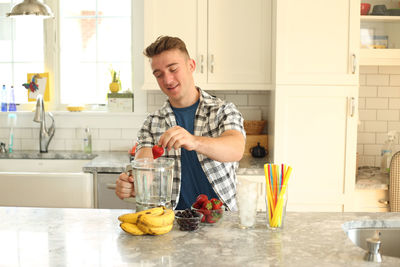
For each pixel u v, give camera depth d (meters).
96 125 3.74
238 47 3.22
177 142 1.54
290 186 3.06
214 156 1.70
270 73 3.21
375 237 1.23
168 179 1.50
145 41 3.22
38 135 3.79
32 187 3.01
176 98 2.03
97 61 3.79
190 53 3.22
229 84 3.24
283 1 2.98
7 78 3.82
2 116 3.76
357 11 2.97
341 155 3.04
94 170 3.02
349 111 3.01
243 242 1.35
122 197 1.65
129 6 3.74
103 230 1.47
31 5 3.03
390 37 3.27
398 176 2.93
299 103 3.02
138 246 1.31
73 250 1.28
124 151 3.74
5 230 1.47
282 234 1.44
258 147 3.46
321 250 1.29
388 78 3.58
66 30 3.77
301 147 3.04
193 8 3.20
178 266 1.16
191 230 1.46
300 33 2.99
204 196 1.58
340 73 3.00
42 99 3.58
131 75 3.77
